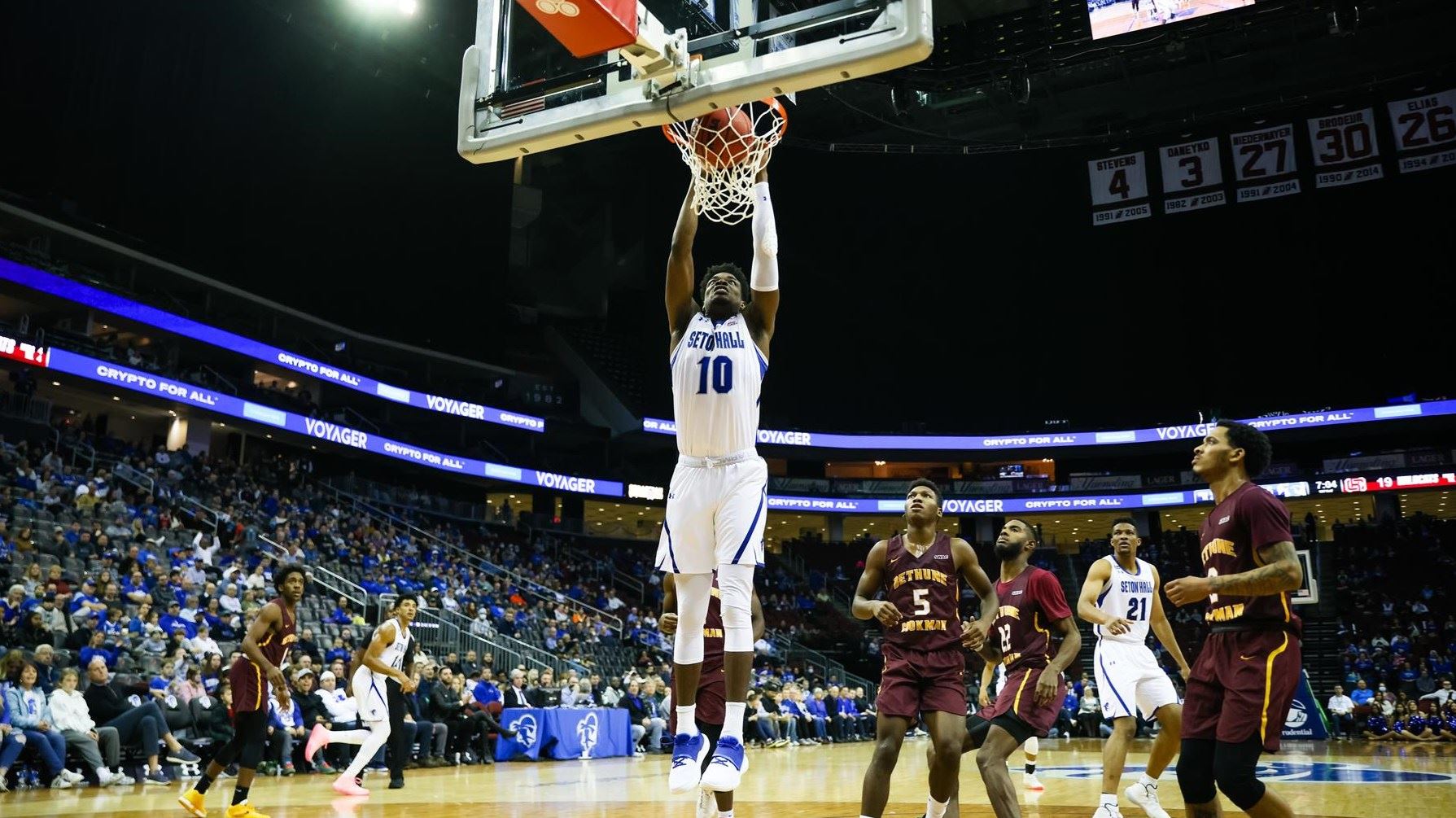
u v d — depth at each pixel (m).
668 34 4.07
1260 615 3.78
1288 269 34.16
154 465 21.48
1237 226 34.22
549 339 37.41
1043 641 5.48
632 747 16.25
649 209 36.62
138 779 10.14
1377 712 20.48
